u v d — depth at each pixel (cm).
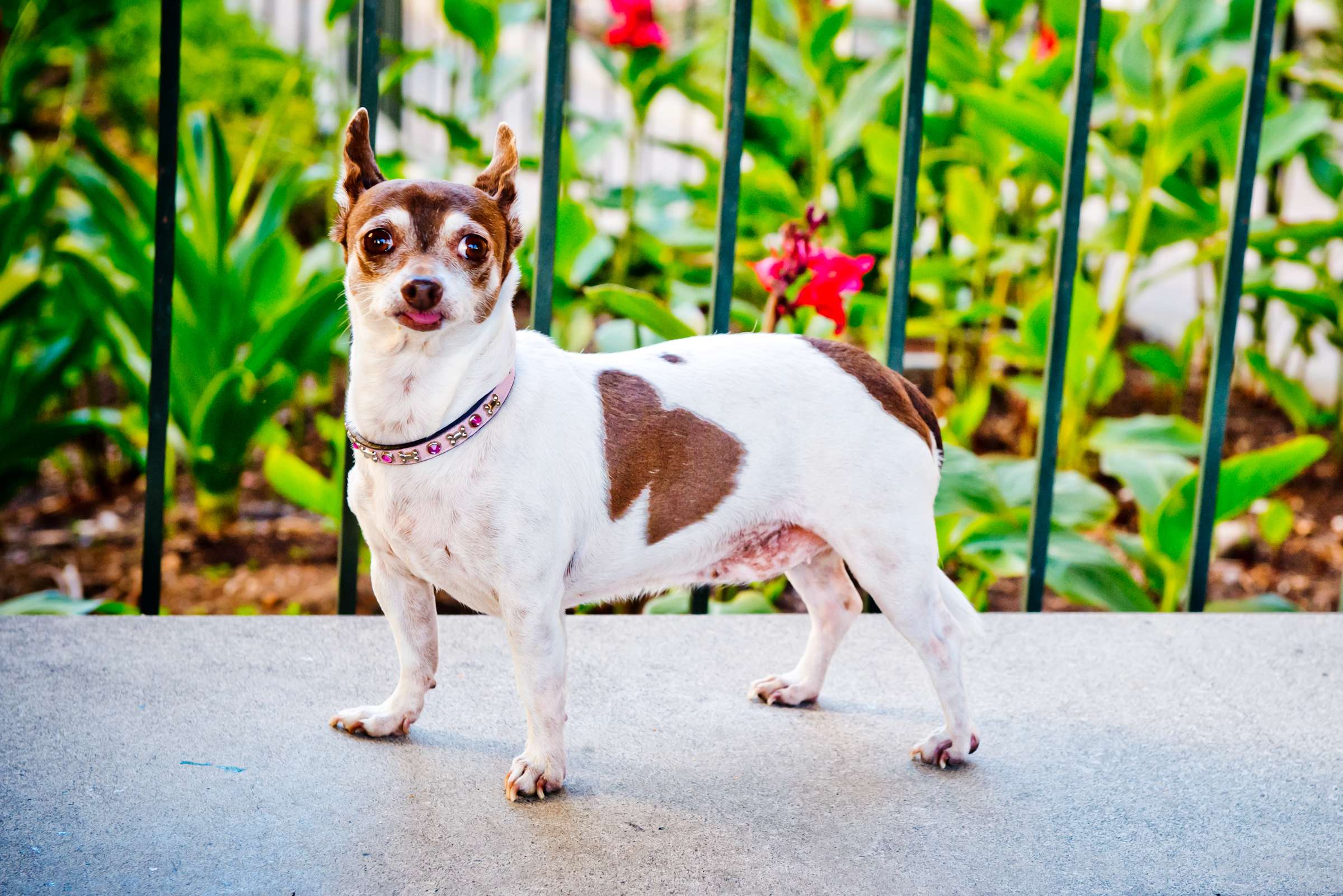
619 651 276
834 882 196
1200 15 420
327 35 675
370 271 194
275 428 446
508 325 205
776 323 309
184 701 243
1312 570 442
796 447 223
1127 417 539
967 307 508
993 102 382
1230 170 449
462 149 509
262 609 386
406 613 228
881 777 229
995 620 301
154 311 275
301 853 197
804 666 257
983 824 214
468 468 205
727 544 229
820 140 466
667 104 1044
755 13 548
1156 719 256
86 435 418
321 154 554
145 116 590
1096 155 446
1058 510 357
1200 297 524
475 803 213
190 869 191
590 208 492
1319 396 577
